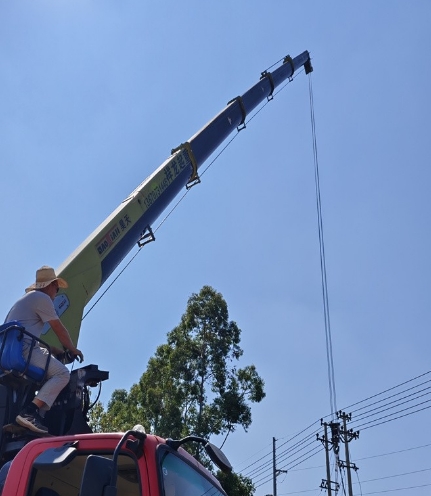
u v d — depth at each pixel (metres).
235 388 23.70
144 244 14.30
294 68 28.17
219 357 24.17
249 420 23.31
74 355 7.37
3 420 6.54
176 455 5.16
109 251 12.37
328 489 31.58
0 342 6.58
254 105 22.80
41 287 7.48
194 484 5.24
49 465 4.44
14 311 6.93
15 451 6.33
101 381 7.23
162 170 15.41
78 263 11.39
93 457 4.30
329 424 32.50
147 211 14.12
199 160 17.70
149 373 24.98
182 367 23.97
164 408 23.50
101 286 12.27
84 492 4.17
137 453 4.73
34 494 4.96
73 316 10.84
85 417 7.06
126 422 23.92
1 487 5.37
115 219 12.81
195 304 25.06
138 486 4.67
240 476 22.58
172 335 25.00
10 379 6.55
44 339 8.35
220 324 24.80
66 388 7.02
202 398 23.56
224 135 19.72
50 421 6.91
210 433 22.92
